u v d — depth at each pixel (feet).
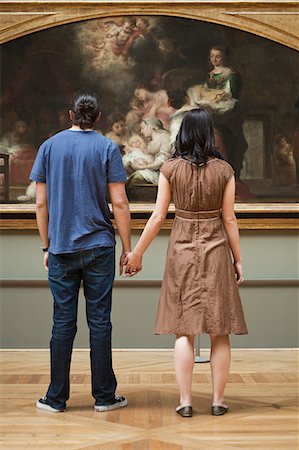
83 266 20.07
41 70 31.68
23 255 31.48
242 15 31.42
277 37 31.45
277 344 31.37
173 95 31.65
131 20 31.58
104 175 20.18
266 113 31.65
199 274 19.52
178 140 20.10
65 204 20.06
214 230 19.77
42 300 31.45
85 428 18.16
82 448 16.40
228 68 31.63
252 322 31.40
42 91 31.71
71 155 20.15
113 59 31.63
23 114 31.71
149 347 31.42
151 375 25.30
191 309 19.40
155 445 16.61
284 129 31.63
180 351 19.56
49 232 20.39
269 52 31.60
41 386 23.40
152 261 31.55
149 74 31.65
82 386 23.43
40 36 31.63
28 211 31.27
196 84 31.65
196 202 19.65
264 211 31.19
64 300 20.18
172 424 18.52
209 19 31.45
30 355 29.96
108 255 20.20
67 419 19.10
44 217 20.88
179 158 19.88
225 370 19.70
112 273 20.35
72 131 20.52
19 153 31.68
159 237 31.55
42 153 20.62
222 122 31.65
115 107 31.68
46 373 25.76
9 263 31.45
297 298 31.37
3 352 30.89
